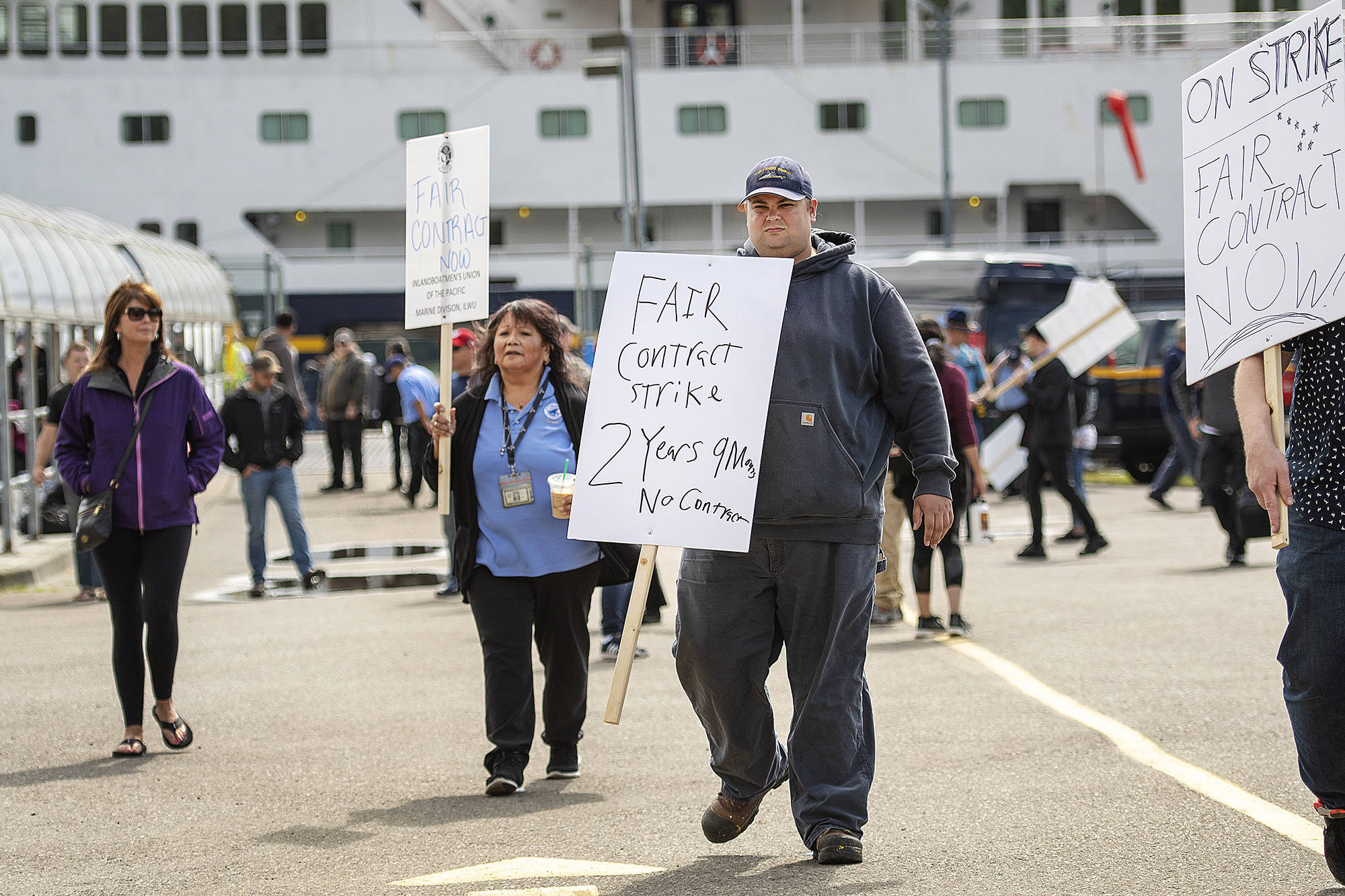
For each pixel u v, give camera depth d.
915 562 18.62
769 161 9.24
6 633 20.92
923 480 9.05
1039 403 26.94
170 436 13.40
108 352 13.45
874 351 9.13
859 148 84.12
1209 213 8.75
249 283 75.50
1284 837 9.49
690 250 86.75
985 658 16.77
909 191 84.31
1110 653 16.83
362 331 85.12
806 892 8.48
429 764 12.59
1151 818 10.05
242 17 84.31
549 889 8.34
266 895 8.88
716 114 84.12
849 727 9.02
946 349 19.02
